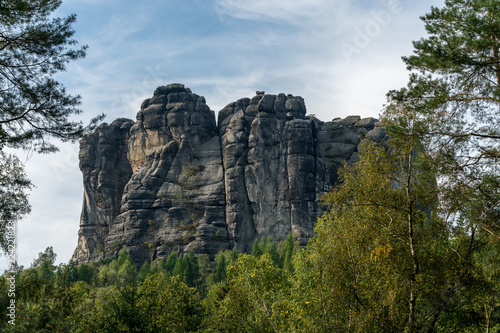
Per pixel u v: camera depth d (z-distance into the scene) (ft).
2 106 69.00
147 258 601.21
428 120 79.51
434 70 78.43
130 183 653.30
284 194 606.96
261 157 627.46
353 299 90.07
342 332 88.99
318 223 112.57
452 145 78.69
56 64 72.08
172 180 644.27
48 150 74.08
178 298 173.47
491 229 80.12
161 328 160.86
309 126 629.10
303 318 112.37
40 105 70.18
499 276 87.71
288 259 422.41
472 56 75.66
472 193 78.28
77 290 170.50
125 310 142.82
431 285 83.87
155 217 631.15
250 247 593.42
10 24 68.54
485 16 75.10
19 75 70.23
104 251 634.43
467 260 85.20
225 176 629.10
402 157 90.12
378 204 89.51
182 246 590.96
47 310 153.07
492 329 100.94
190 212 618.44
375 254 86.58
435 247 88.33
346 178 95.71
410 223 86.74
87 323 154.30
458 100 77.82
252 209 614.75
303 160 612.29
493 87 75.46
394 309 83.82
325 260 94.89
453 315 92.48
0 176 75.56
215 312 169.78
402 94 81.05
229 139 647.97
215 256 556.51
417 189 85.66
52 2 72.64
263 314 146.20
